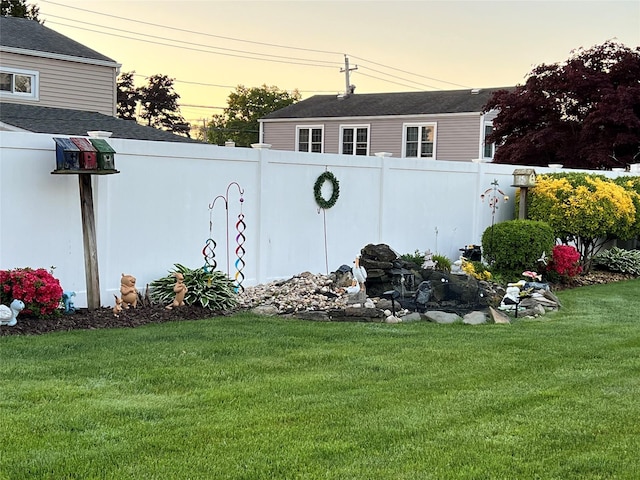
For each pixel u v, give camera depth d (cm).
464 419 467
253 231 983
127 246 843
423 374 576
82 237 804
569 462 402
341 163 1089
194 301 827
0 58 1848
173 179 884
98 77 2056
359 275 890
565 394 528
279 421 453
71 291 795
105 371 551
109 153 758
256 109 6306
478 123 2703
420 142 2855
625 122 2112
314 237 1063
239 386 525
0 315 673
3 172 736
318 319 812
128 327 733
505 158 2345
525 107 2317
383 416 468
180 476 370
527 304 934
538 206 1302
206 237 925
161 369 563
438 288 908
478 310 865
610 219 1272
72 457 387
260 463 388
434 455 407
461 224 1314
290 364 593
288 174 1020
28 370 546
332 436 430
